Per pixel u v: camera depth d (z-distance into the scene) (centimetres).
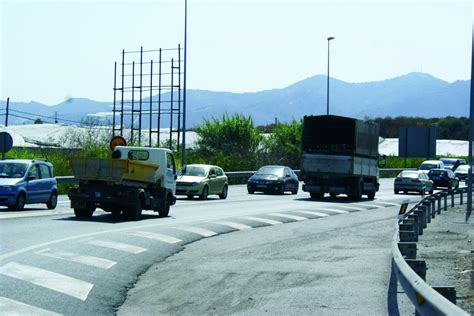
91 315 834
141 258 1317
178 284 1066
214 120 5838
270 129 6775
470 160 2755
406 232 1317
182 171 3394
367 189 3738
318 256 1415
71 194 2064
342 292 1002
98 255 1297
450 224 2314
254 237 1780
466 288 1073
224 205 2950
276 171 4100
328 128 3525
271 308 889
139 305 909
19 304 855
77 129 4884
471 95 2823
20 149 3834
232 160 5288
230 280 1103
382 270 1225
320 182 3572
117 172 2030
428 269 1283
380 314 852
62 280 1030
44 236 1537
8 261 1165
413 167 8494
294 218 2394
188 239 1677
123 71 5238
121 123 5025
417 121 15350
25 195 2277
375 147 3897
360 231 2008
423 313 580
